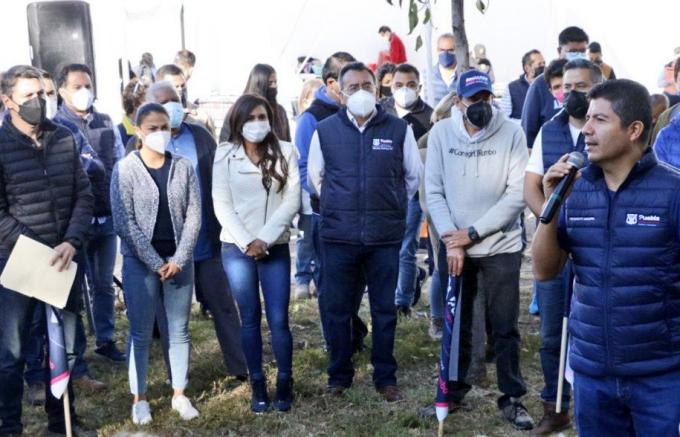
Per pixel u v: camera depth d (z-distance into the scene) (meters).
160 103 5.52
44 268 4.68
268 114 5.29
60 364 4.82
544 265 3.44
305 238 7.94
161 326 5.64
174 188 5.14
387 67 9.00
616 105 3.14
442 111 6.02
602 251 3.23
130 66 15.38
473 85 4.97
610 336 3.24
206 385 5.91
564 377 4.65
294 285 8.62
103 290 6.41
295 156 5.41
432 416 5.25
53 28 10.03
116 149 6.41
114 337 6.55
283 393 5.42
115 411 5.52
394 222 5.37
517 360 5.12
